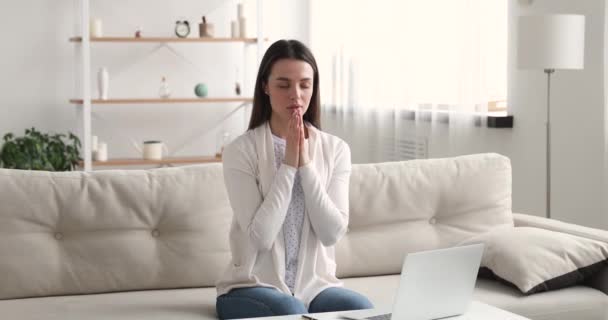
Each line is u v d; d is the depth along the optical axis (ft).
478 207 10.23
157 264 9.09
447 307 6.60
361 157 20.86
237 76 22.39
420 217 10.05
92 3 22.26
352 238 9.80
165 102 21.02
